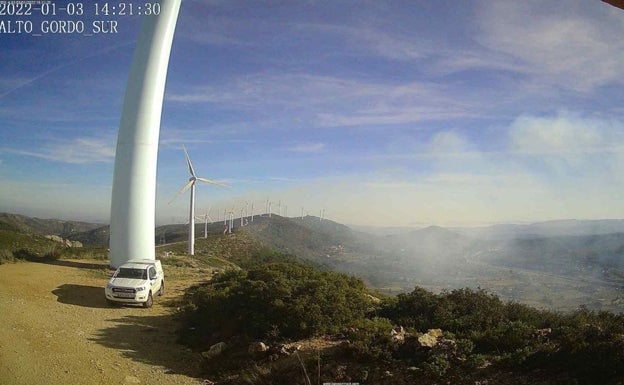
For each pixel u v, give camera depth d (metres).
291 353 10.23
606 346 7.54
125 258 25.23
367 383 8.41
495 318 10.80
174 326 14.59
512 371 7.95
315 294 12.52
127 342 12.48
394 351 9.16
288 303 12.17
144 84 25.69
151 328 14.22
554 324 10.38
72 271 23.53
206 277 26.19
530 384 7.35
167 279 25.02
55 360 10.27
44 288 18.55
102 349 11.59
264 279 14.93
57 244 33.19
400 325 11.52
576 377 7.36
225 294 14.36
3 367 9.34
